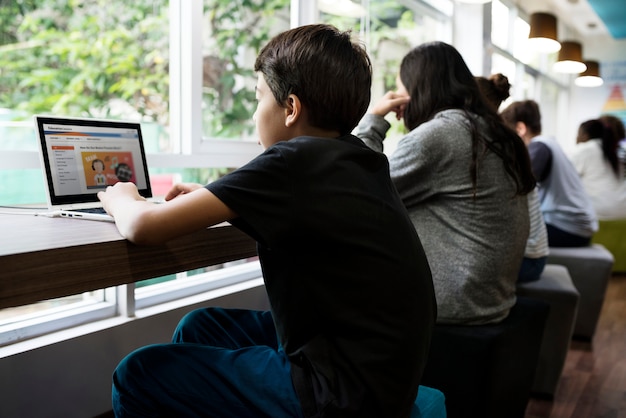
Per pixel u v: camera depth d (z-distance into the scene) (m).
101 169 1.49
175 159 2.20
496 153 1.74
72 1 2.02
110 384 1.85
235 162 2.49
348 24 3.28
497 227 1.76
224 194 0.91
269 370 0.96
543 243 2.59
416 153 1.73
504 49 5.62
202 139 2.34
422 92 1.87
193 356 1.00
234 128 2.60
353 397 0.90
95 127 1.49
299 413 0.91
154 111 2.29
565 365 2.90
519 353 1.92
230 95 2.55
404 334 0.96
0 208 1.42
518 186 1.77
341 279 0.94
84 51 2.08
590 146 5.05
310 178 0.91
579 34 8.86
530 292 2.50
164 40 2.29
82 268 0.90
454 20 4.27
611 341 3.33
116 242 0.95
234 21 2.53
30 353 1.62
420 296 0.99
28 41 1.91
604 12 6.86
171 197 1.19
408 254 0.99
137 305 2.02
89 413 1.79
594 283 3.26
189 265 1.08
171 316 2.03
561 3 6.69
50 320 1.75
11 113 1.87
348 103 1.04
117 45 2.17
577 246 3.49
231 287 2.35
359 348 0.93
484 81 2.29
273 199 0.90
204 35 2.39
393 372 0.94
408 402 0.97
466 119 1.76
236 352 1.01
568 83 9.05
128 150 1.58
